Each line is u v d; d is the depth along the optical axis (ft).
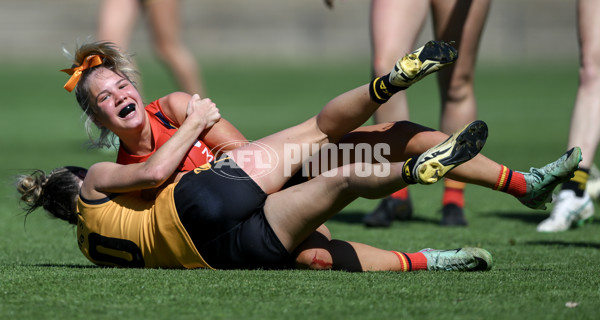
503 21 412.57
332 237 58.18
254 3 442.50
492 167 39.70
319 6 435.94
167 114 44.57
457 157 35.27
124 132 43.01
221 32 419.13
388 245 54.34
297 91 224.74
